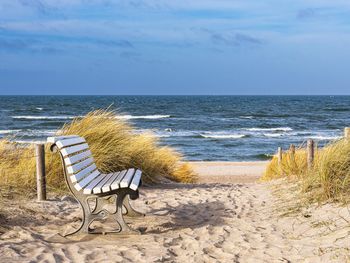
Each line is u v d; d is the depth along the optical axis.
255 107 102.44
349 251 4.89
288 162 11.68
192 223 6.84
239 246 5.58
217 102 140.25
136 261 5.02
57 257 5.07
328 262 4.75
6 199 7.35
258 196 9.04
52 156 8.86
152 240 5.86
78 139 6.83
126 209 7.17
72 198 8.11
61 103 117.88
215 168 22.77
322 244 5.34
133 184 5.84
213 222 6.86
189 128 50.94
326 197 7.01
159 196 8.96
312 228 6.03
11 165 8.72
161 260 5.04
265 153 32.56
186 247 5.60
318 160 8.19
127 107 97.81
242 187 10.56
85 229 6.04
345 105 115.12
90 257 5.12
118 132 10.38
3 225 6.18
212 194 9.30
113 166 9.74
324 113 78.88
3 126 46.81
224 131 47.69
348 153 7.20
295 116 70.81
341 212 6.26
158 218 7.11
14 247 5.32
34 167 8.59
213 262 5.01
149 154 11.20
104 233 6.07
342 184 6.93
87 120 10.29
